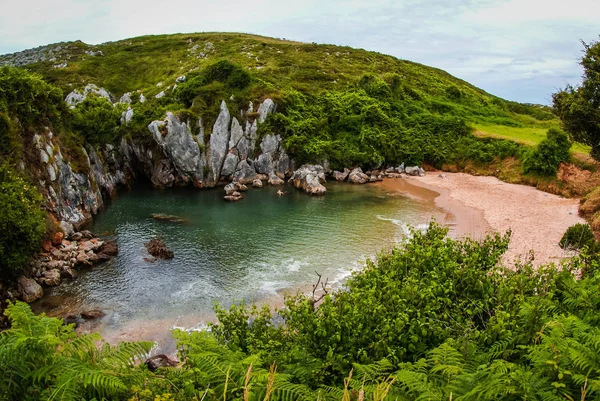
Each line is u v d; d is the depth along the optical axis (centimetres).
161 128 6044
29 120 4112
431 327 1115
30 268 3095
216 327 1495
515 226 4209
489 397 653
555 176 5853
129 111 6531
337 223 4475
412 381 727
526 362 915
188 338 1041
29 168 3897
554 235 3850
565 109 4269
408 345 1098
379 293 1348
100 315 2659
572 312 1107
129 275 3241
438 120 7900
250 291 2978
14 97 4025
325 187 6281
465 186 6188
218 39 11844
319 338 1177
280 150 6788
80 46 12025
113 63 10488
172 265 3422
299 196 5753
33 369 722
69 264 3325
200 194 5903
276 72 8625
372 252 3650
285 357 1065
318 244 3859
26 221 2964
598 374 691
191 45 11531
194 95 6788
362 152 7012
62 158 4375
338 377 1020
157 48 11500
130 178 6556
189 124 6234
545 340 795
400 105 8256
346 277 3162
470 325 1167
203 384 788
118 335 2466
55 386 688
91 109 5950
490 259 1656
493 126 8256
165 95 7325
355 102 7762
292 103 7288
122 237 4069
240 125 6644
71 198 4359
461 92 9800
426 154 7362
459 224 4381
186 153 6128
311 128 7044
